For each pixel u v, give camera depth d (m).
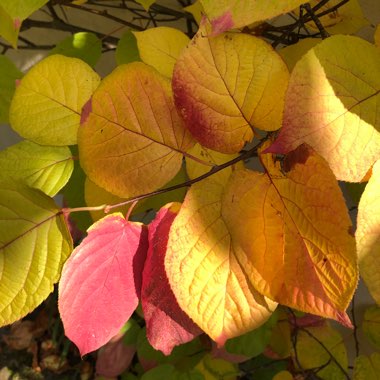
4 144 1.01
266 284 0.36
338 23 0.53
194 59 0.36
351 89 0.33
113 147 0.39
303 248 0.35
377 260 0.34
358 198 0.62
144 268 0.39
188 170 0.44
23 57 0.87
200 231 0.36
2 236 0.38
